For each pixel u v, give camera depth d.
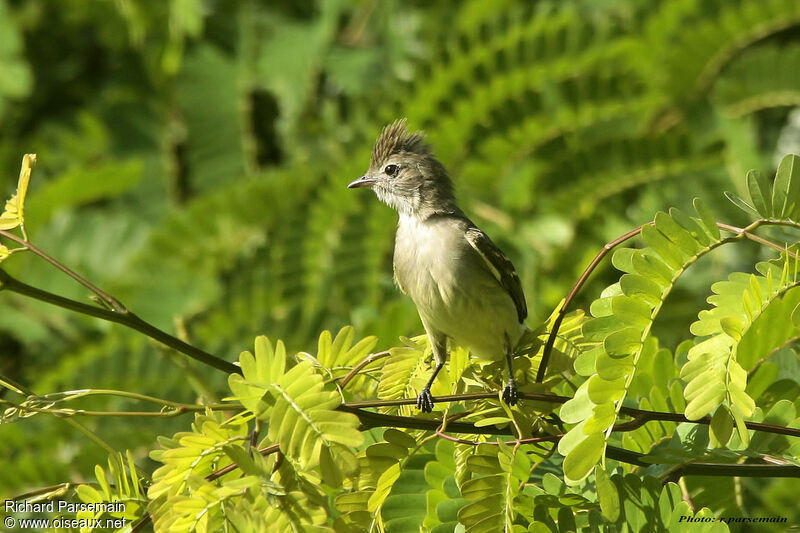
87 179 14.20
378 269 12.75
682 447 6.80
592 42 12.98
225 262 13.25
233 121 14.91
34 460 9.41
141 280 13.25
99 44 15.71
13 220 6.36
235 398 6.12
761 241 6.00
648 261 6.09
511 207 13.27
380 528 6.43
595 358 6.09
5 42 14.56
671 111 13.73
